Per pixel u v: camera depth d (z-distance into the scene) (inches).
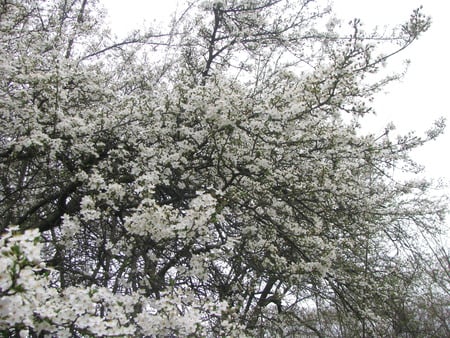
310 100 211.2
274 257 228.2
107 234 242.5
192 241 169.3
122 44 357.7
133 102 228.7
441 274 384.5
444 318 383.2
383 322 287.9
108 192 178.4
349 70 197.9
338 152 230.4
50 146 206.7
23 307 97.9
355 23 200.1
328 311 347.3
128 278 180.1
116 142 239.0
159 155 231.3
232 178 220.8
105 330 116.7
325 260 222.4
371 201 255.4
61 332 116.2
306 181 239.0
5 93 215.2
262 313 271.0
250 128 215.0
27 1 268.8
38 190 283.0
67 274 215.2
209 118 207.9
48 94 214.2
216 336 156.1
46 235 280.8
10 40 246.7
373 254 339.3
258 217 229.5
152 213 154.9
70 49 328.5
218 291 234.1
